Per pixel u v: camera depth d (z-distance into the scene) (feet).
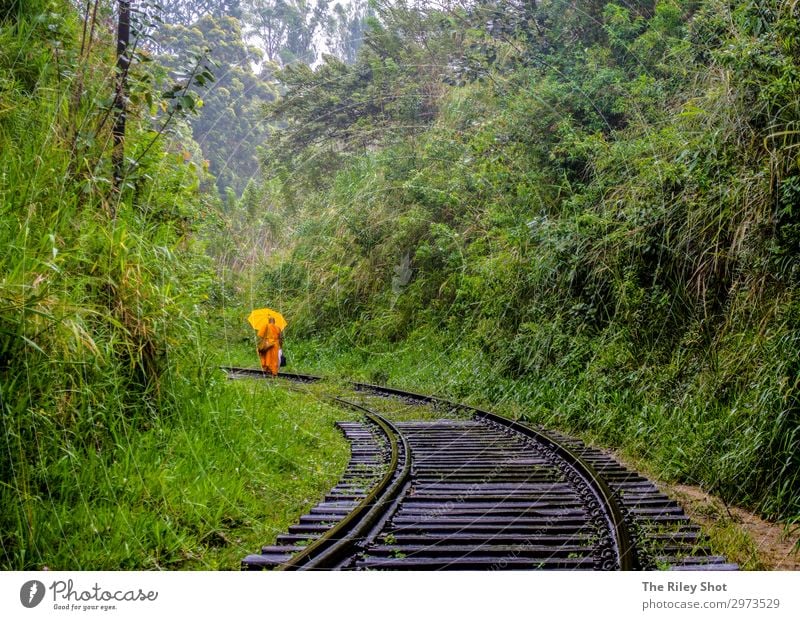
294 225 97.45
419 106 84.99
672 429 29.94
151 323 24.56
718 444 26.16
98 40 30.58
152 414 23.67
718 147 33.12
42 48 27.25
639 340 36.94
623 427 33.12
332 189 89.61
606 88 53.67
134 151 28.89
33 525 16.30
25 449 17.80
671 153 39.45
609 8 55.72
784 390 23.73
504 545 17.60
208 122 145.38
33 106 24.77
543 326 44.32
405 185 70.95
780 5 29.86
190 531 19.06
